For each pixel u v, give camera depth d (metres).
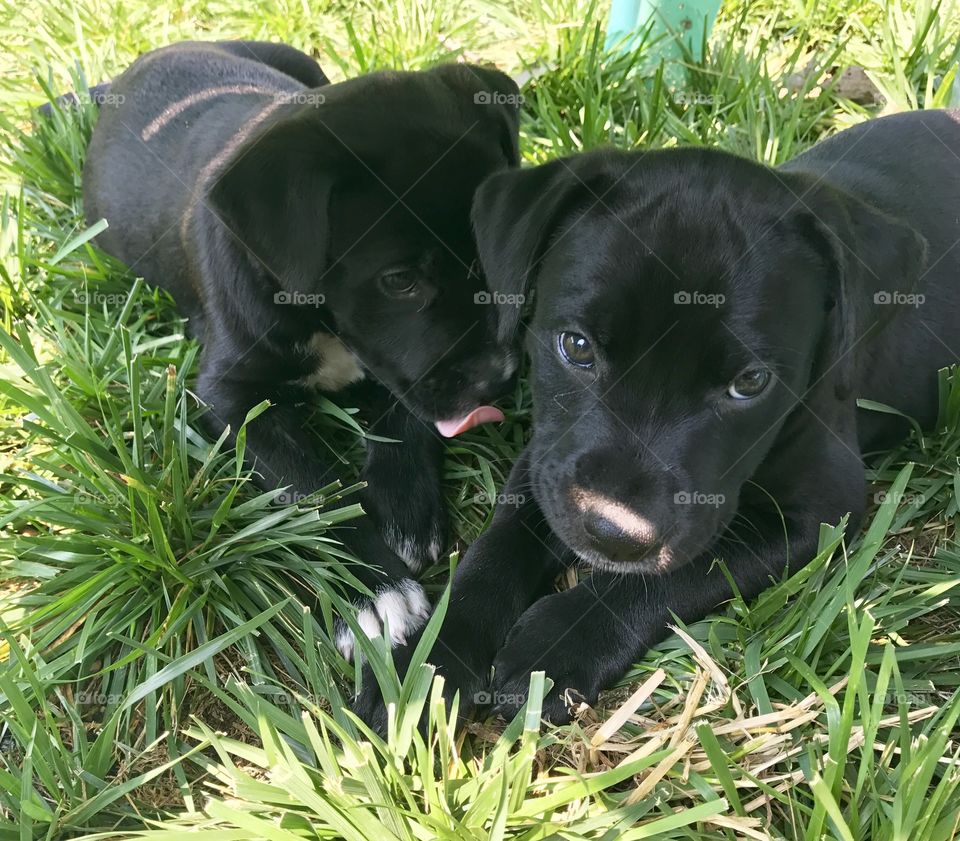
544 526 0.29
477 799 0.21
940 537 0.31
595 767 0.24
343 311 0.33
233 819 0.20
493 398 0.34
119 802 0.24
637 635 0.26
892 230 0.26
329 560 0.29
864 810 0.22
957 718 0.24
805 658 0.25
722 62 0.51
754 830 0.22
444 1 0.60
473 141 0.33
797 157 0.36
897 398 0.32
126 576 0.27
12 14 0.60
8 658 0.26
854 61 0.53
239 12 0.61
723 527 0.26
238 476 0.29
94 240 0.42
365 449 0.34
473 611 0.27
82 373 0.32
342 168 0.31
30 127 0.50
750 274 0.24
